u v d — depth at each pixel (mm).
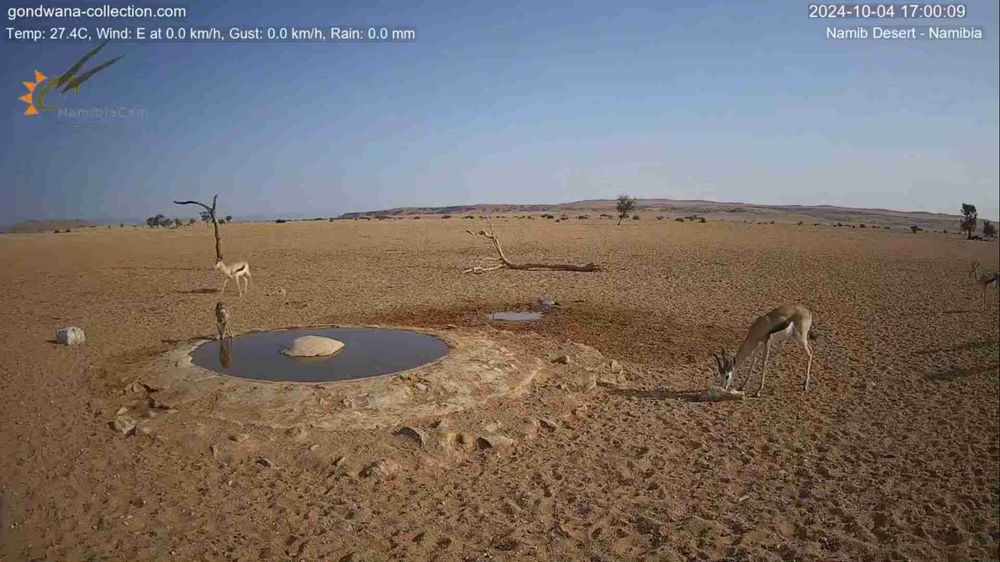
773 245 40938
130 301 18609
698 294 20500
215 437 7363
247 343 10734
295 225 56344
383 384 8578
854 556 5504
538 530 5820
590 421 8742
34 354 11539
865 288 22172
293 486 6512
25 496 6156
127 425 7770
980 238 54438
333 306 17891
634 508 6301
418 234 47062
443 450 7344
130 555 5207
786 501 6535
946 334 14594
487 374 9531
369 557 5273
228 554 5270
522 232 49469
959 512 6312
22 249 33812
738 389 10352
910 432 8516
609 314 16875
